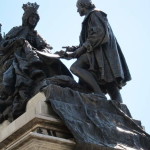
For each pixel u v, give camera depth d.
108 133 12.80
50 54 15.16
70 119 12.46
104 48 14.70
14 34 16.22
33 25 16.61
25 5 16.75
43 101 12.84
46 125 12.38
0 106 14.50
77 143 12.08
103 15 15.02
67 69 15.66
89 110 13.16
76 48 15.34
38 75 14.33
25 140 11.91
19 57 14.95
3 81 14.48
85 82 14.51
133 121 13.60
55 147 12.01
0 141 13.19
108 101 13.82
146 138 13.34
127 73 15.13
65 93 13.19
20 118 12.91
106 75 14.47
